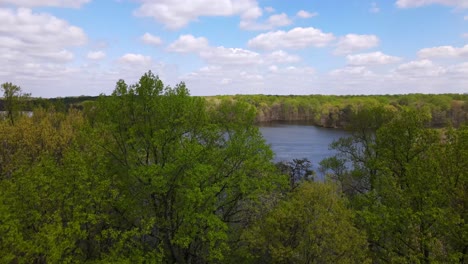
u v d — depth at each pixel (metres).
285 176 25.95
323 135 132.88
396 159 26.73
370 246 26.61
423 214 19.69
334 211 20.98
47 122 45.97
